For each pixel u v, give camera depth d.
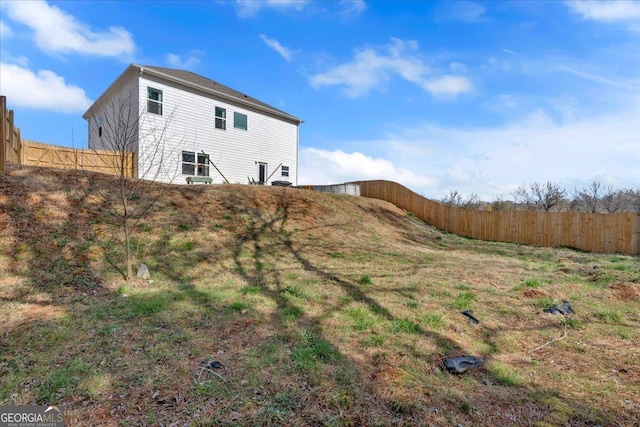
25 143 10.68
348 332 3.30
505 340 3.38
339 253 7.35
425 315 3.83
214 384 2.30
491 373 2.67
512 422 2.01
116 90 15.48
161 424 1.89
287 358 2.70
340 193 14.25
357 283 5.19
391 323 3.55
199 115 16.05
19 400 2.08
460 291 4.94
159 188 8.56
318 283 5.09
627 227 10.33
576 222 11.35
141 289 4.41
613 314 4.13
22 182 6.70
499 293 4.91
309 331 3.27
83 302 3.89
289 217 9.26
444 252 9.03
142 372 2.43
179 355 2.71
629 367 2.83
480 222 13.40
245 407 2.05
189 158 15.65
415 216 15.23
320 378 2.41
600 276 6.07
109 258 5.28
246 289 4.55
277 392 2.22
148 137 13.49
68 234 5.62
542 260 8.46
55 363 2.53
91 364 2.52
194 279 5.00
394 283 5.25
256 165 18.83
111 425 1.87
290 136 20.91
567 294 4.98
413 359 2.81
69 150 11.78
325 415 1.99
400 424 1.94
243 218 8.27
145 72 13.88
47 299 3.92
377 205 13.89
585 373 2.72
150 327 3.24
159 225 6.71
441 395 2.27
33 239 5.23
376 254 7.60
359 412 2.04
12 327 3.17
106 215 6.55
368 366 2.64
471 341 3.30
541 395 2.35
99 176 8.34
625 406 2.23
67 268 4.75
